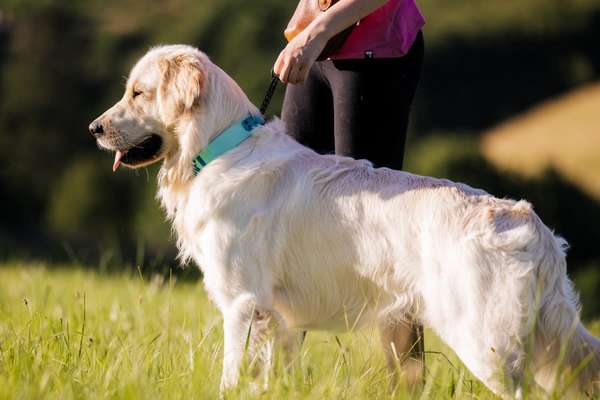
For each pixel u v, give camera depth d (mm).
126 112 7766
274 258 7336
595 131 52000
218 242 7262
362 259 7137
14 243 44500
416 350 7562
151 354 7379
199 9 52438
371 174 7301
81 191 46656
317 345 9555
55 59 53750
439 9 55188
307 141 8211
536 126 52281
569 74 55562
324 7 7684
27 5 54719
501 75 54438
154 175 43250
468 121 52625
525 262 6617
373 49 7668
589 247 39938
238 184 7309
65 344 7609
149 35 53594
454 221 6781
